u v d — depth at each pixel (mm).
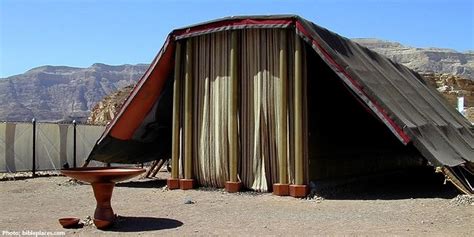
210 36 14383
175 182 14680
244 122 13805
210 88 14336
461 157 13789
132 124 16188
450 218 9664
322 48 12539
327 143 14977
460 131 17578
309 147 13664
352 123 17000
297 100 12789
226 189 13680
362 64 14289
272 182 13398
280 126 13070
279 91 13266
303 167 12844
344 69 12461
